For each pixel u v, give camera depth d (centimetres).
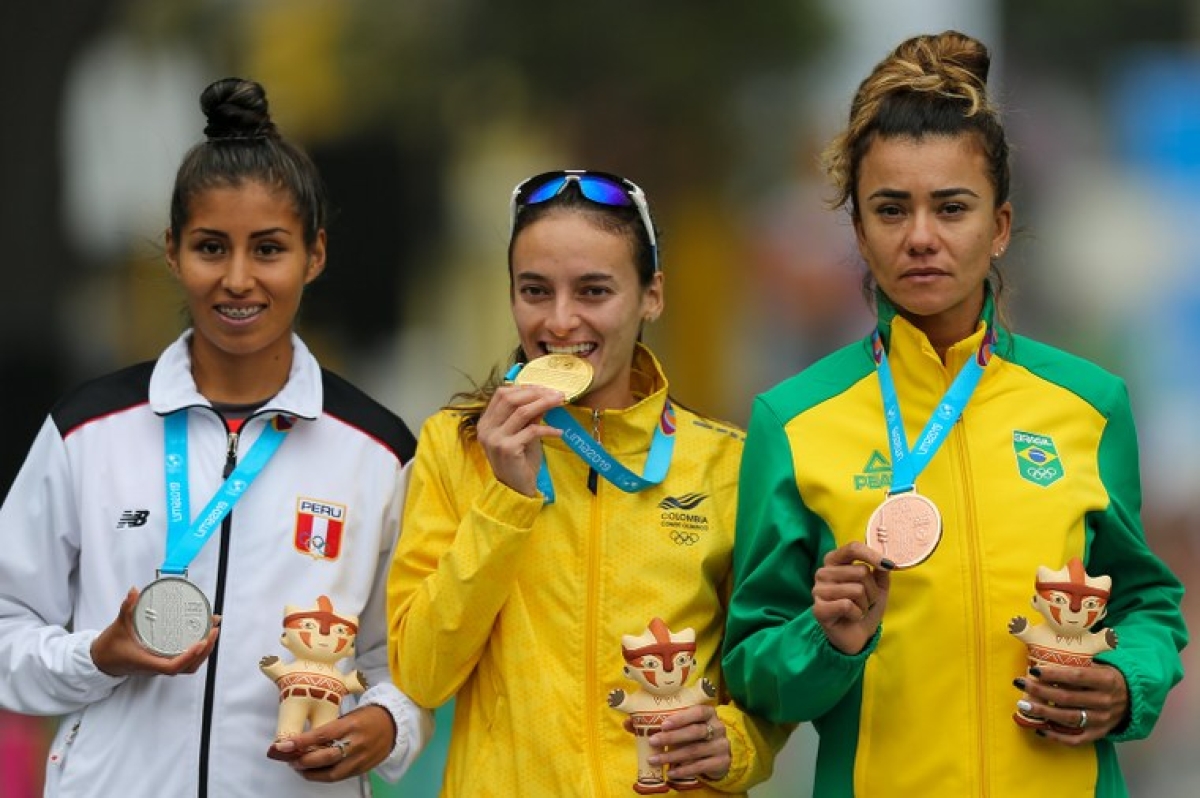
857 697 1830
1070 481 1828
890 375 1880
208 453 1958
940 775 1788
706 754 1775
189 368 1986
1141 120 8762
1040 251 8594
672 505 1891
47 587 1956
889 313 1884
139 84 6725
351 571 1958
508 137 7006
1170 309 8594
